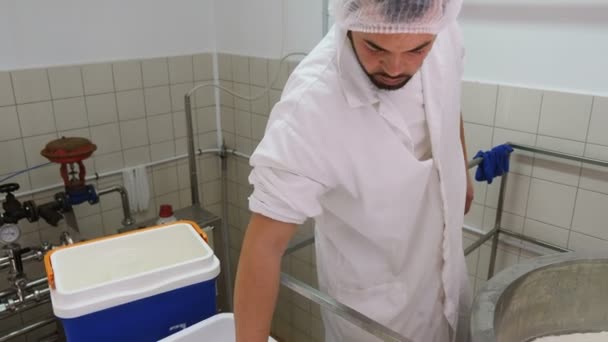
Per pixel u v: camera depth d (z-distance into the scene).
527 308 0.91
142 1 2.02
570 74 1.30
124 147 2.09
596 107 1.26
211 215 2.00
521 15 1.34
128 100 2.06
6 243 1.50
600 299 0.97
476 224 1.59
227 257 2.06
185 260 1.00
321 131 0.78
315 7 1.83
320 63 0.83
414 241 1.04
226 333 1.00
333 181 0.83
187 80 2.24
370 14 0.63
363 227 0.95
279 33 2.00
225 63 2.27
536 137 1.39
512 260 1.54
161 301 0.95
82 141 1.69
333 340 1.19
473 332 0.74
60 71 1.84
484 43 1.43
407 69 0.71
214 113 2.38
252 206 0.76
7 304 1.47
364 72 0.77
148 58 2.08
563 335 0.97
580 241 1.38
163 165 2.23
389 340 0.73
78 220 2.01
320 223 1.02
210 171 2.44
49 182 1.89
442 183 0.96
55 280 0.91
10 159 1.79
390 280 1.07
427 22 0.63
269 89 2.10
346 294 1.09
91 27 1.91
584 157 1.30
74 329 0.87
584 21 1.24
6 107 1.74
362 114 0.82
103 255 1.02
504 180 1.46
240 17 2.14
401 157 0.87
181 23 2.17
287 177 0.76
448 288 1.08
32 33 1.76
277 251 0.76
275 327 2.40
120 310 0.90
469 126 1.52
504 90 1.41
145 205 2.16
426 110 0.91
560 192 1.39
